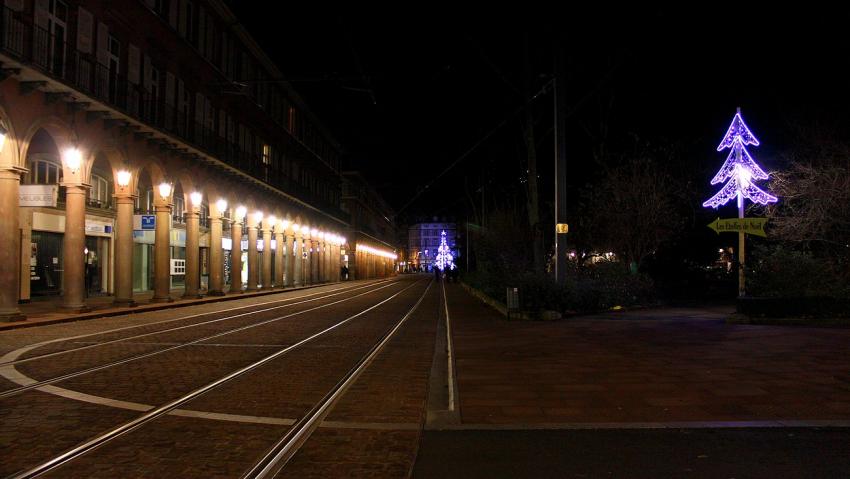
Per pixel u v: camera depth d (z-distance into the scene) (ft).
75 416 21.06
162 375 29.09
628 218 77.30
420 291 140.05
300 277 166.71
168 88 87.20
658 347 37.70
